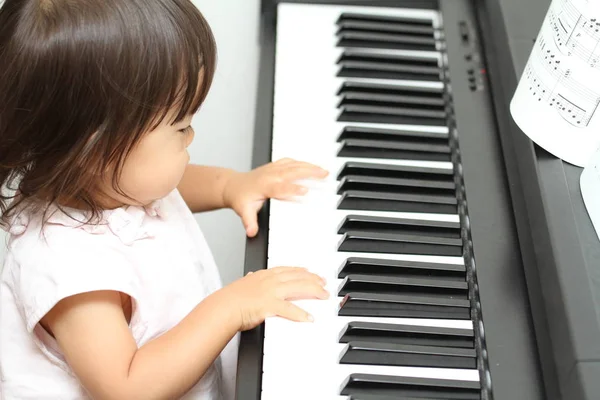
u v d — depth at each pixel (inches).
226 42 75.9
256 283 37.9
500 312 35.9
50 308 35.2
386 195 42.1
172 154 36.6
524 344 34.8
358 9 54.6
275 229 41.3
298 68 50.6
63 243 36.5
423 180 43.1
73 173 35.3
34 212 37.6
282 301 37.2
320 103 48.4
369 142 45.3
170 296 40.9
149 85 33.7
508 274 37.5
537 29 44.8
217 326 36.5
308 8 54.7
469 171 42.6
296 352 35.6
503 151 42.9
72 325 36.0
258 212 44.4
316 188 43.3
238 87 74.9
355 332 35.9
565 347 31.4
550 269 33.8
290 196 42.9
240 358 36.3
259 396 35.1
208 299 37.5
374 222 40.7
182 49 34.4
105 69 33.1
